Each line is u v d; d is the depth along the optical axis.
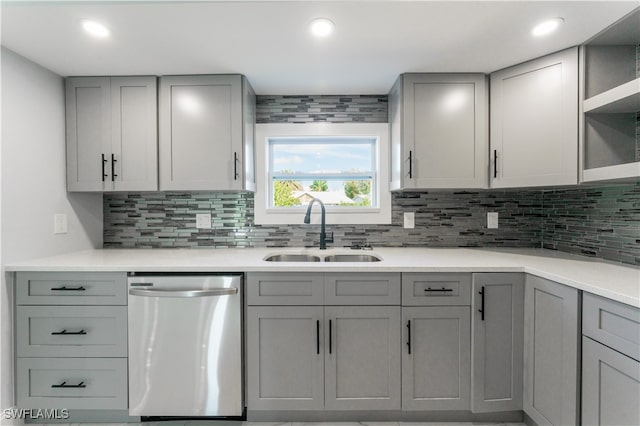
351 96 2.39
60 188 2.00
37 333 1.68
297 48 1.70
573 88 1.68
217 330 1.65
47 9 1.34
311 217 2.39
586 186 1.89
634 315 1.07
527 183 1.84
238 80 2.01
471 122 1.98
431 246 2.38
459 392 1.66
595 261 1.76
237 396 1.66
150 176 2.03
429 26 1.50
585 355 1.27
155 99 2.02
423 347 1.66
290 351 1.67
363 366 1.67
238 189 2.04
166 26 1.49
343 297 1.66
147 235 2.38
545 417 1.48
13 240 1.70
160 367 1.66
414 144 1.99
